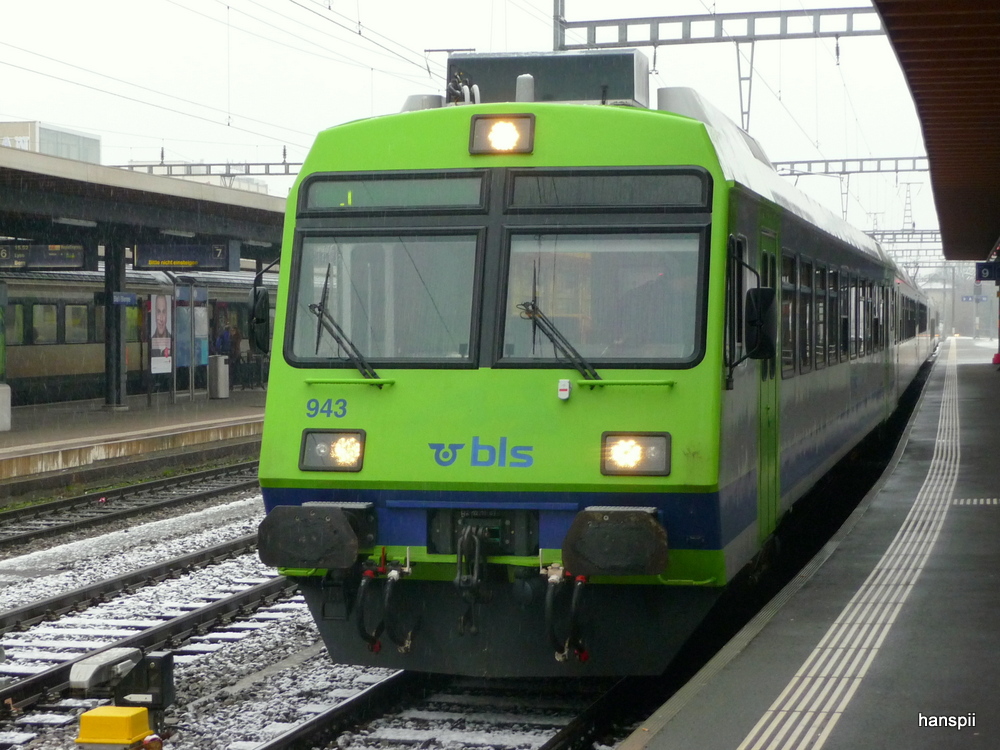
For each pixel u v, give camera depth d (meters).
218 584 10.98
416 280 6.98
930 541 10.06
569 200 6.89
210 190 22.33
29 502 16.77
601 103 7.78
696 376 6.62
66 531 14.37
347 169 7.18
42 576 11.63
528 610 6.91
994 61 10.92
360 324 7.03
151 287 30.66
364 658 7.23
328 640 7.27
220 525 14.63
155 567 11.32
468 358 6.83
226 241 26.81
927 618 7.40
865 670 6.28
